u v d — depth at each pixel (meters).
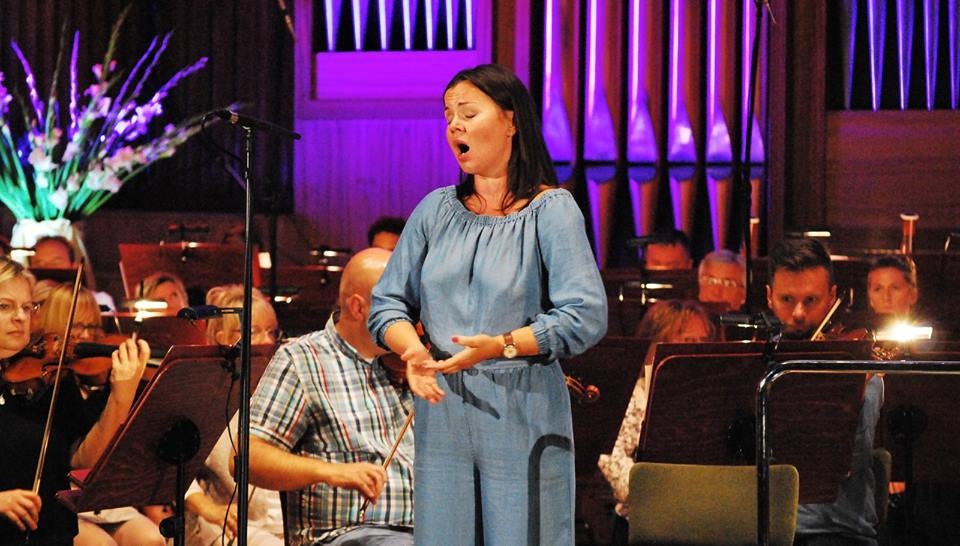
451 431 4.73
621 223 18.83
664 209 18.72
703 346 6.83
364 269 6.70
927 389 8.03
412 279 4.97
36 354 7.51
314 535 6.66
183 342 9.44
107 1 18.30
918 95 17.88
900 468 8.62
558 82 18.58
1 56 17.83
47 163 17.14
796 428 6.95
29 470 7.00
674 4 18.39
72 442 7.48
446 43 18.86
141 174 18.64
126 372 7.30
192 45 18.66
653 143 18.55
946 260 11.95
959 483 9.20
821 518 7.63
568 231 4.72
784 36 17.72
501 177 4.91
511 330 4.71
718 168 18.30
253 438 6.45
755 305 11.91
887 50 17.84
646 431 6.96
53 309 7.98
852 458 7.20
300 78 18.84
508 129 4.88
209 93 18.72
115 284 17.70
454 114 4.86
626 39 18.64
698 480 7.29
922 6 17.66
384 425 6.74
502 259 4.73
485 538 4.73
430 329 4.81
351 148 18.83
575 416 7.64
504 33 18.59
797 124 17.83
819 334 7.92
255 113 18.66
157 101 18.58
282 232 18.72
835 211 17.80
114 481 6.37
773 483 7.05
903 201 17.66
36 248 14.08
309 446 6.72
